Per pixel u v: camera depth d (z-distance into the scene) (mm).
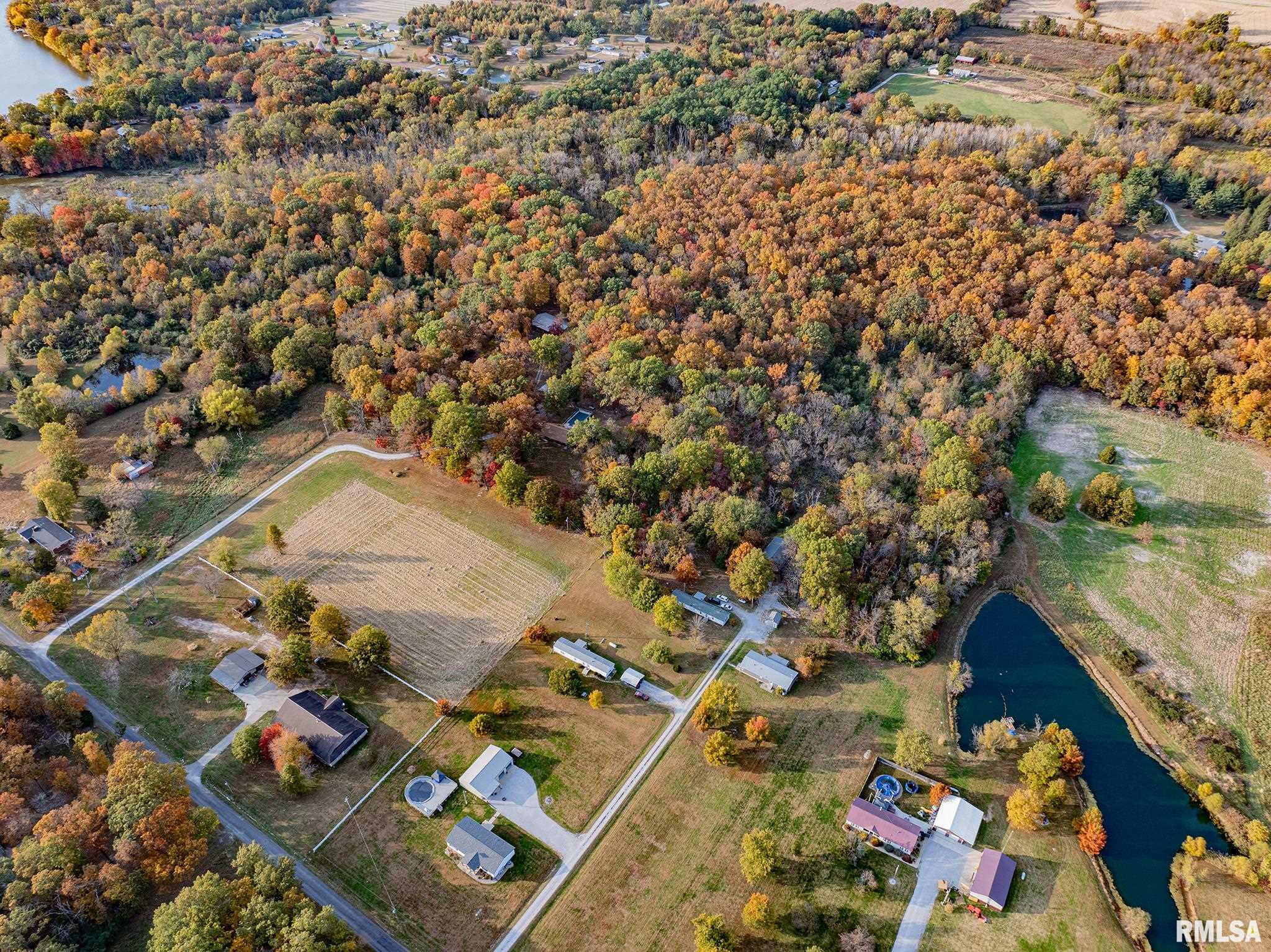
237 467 144000
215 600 120250
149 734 102438
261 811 94625
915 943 83125
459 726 104000
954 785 97312
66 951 76375
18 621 116875
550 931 84375
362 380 148500
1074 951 82562
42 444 134875
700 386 143375
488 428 140000
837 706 106312
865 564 120125
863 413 144500
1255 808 94500
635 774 98562
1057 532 131875
